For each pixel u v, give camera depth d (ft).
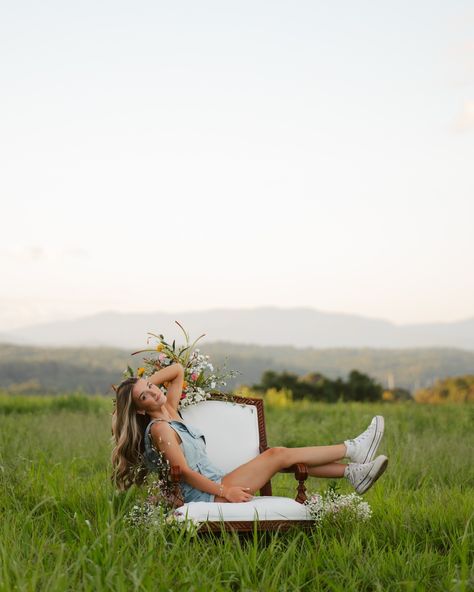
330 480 27.55
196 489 19.66
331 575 15.16
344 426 43.52
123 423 20.76
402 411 54.13
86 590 13.14
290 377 141.49
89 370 524.11
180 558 15.24
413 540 17.53
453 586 13.97
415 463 30.04
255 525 16.87
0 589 13.07
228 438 22.29
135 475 20.53
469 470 29.22
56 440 37.27
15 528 17.24
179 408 22.31
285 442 38.24
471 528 17.67
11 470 23.79
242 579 14.23
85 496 20.95
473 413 53.16
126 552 15.03
